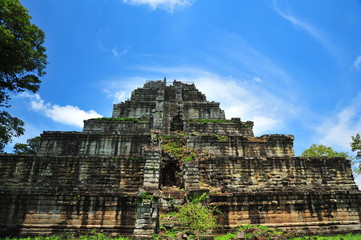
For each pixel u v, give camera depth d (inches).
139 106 1631.4
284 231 767.7
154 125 1430.9
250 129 1444.4
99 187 906.1
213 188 874.1
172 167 1023.0
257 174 951.6
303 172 963.3
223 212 785.6
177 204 799.1
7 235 744.3
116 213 774.5
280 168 965.8
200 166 955.3
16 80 1074.7
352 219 844.0
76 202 783.1
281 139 1282.0
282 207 821.9
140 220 703.1
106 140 1239.5
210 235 679.7
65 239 725.3
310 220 821.9
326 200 852.6
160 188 890.1
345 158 988.6
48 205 785.6
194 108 1630.2
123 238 701.9
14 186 921.5
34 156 960.9
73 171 936.9
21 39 991.6
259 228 735.7
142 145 1226.0
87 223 765.9
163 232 701.3
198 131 1429.6
